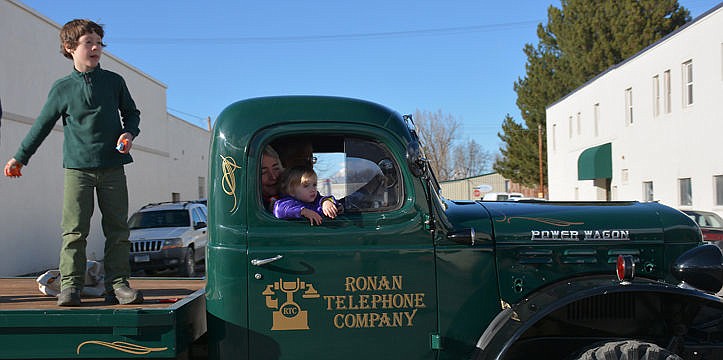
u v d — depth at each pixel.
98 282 3.54
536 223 3.32
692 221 3.46
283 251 3.04
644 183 21.00
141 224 13.38
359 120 3.16
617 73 23.06
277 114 3.14
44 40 14.66
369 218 3.11
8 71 13.24
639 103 21.12
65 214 3.18
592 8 34.19
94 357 2.82
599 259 3.31
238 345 3.02
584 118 27.08
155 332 2.83
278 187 3.22
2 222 12.98
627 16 32.38
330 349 3.04
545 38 38.69
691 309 3.28
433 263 3.11
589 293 2.98
